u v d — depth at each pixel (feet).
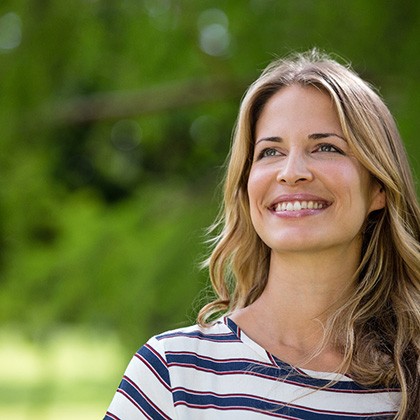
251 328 19.10
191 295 44.65
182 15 47.44
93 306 46.57
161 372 18.34
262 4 45.34
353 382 18.37
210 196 47.50
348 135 18.62
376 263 19.77
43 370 49.01
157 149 56.18
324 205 18.61
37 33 47.26
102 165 55.88
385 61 41.42
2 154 48.93
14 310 47.78
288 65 19.48
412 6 41.04
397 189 19.38
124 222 47.21
